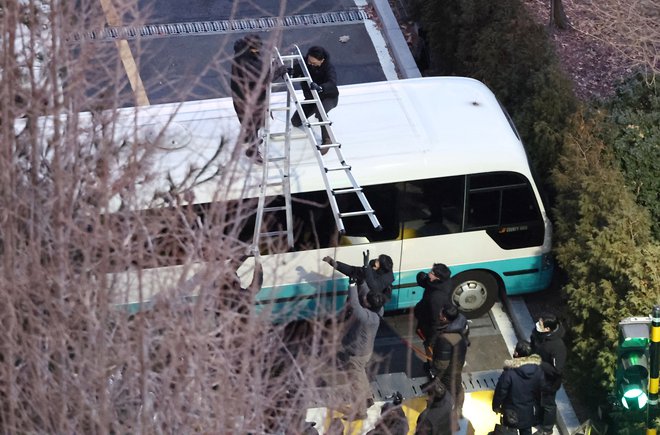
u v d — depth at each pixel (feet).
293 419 80.84
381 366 135.85
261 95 113.39
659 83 156.56
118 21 90.89
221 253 80.07
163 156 114.52
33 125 82.64
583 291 131.13
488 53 161.48
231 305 89.35
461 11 170.40
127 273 79.30
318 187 132.98
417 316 126.41
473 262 142.10
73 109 83.66
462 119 142.92
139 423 75.10
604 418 125.39
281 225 123.34
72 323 76.64
